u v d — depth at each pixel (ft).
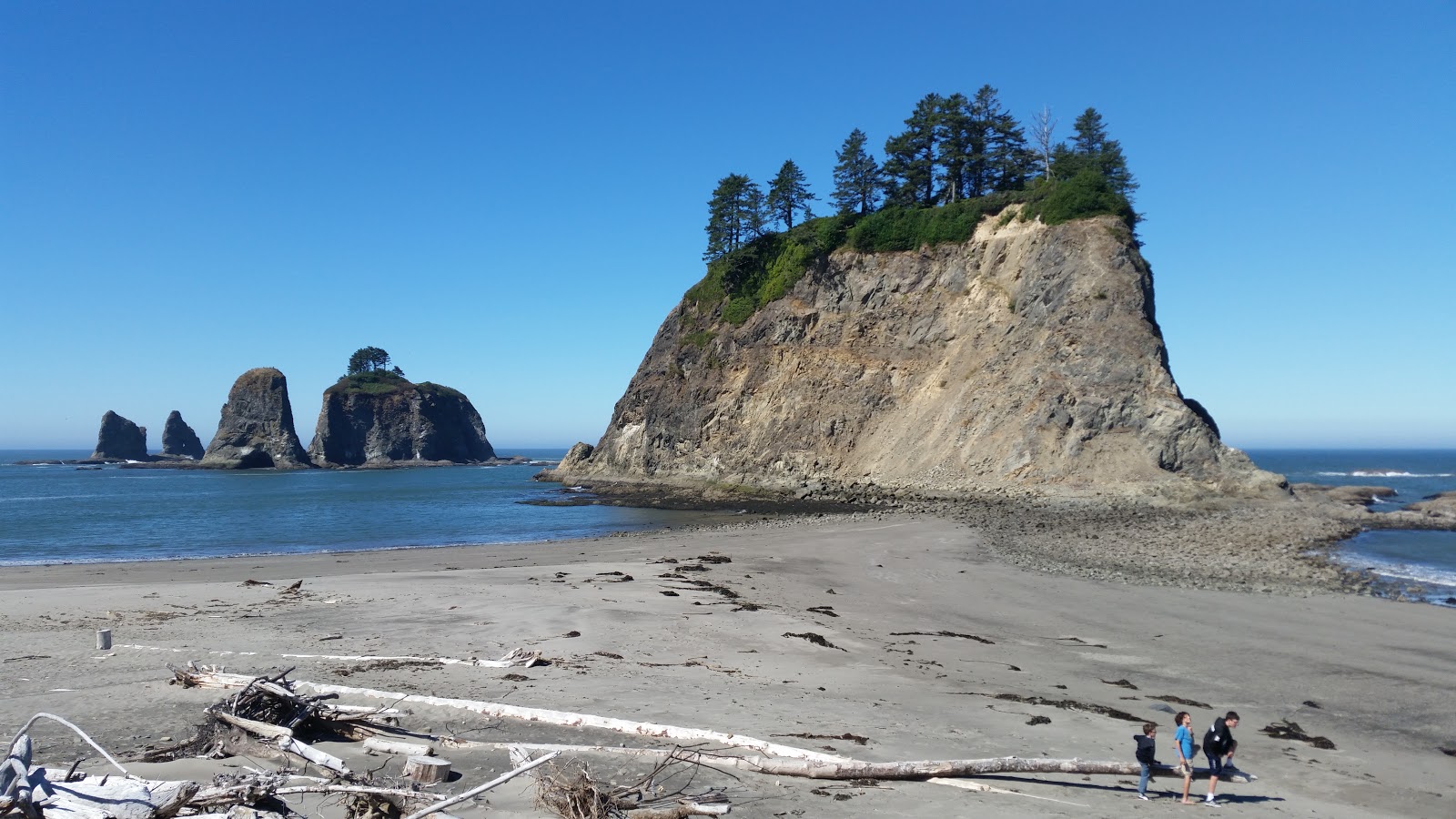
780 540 123.75
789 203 272.10
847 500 189.37
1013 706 43.21
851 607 73.05
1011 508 157.07
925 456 199.52
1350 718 44.21
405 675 44.32
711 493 222.07
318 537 153.07
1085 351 183.62
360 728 34.45
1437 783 35.06
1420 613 70.85
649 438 268.41
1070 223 200.75
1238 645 59.93
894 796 29.48
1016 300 204.44
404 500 249.96
